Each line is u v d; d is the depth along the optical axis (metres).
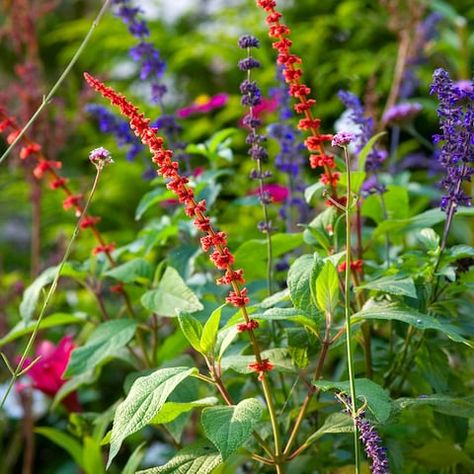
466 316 2.14
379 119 4.43
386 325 2.53
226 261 1.61
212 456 1.72
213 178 2.54
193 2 6.21
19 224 5.62
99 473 2.42
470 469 2.18
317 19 5.65
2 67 6.24
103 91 1.58
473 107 1.87
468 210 2.17
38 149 2.35
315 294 1.75
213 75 5.82
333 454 2.15
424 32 4.09
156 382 1.64
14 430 4.04
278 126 2.66
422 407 2.21
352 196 1.86
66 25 6.20
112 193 5.01
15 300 3.71
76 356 2.12
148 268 2.31
